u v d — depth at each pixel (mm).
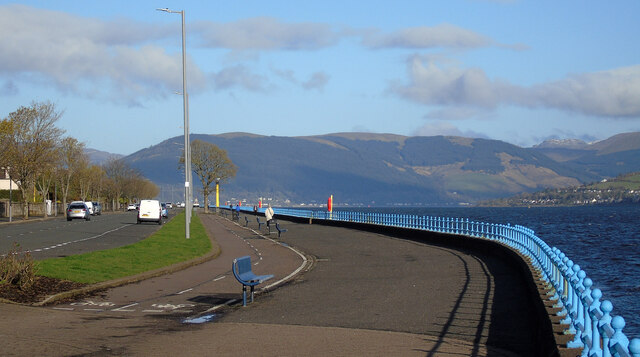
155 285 20141
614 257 48531
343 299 16469
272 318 13977
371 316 13852
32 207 104000
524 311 14016
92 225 60688
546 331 9797
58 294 16719
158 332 12273
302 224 68500
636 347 4621
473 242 29812
